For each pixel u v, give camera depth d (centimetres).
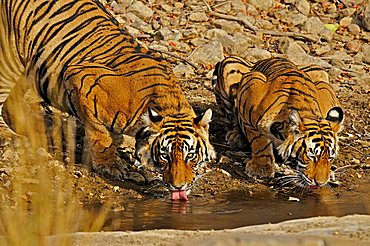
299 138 1387
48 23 1509
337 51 2150
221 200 1346
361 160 1537
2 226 999
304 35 2191
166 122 1347
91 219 1166
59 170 1378
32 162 1336
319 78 1594
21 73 1554
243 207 1311
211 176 1448
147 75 1420
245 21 2225
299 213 1283
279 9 2331
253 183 1427
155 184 1399
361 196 1373
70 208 1045
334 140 1395
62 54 1492
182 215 1260
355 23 2294
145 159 1353
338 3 2391
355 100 1847
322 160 1374
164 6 2294
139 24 2175
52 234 954
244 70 1617
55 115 1575
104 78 1423
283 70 1516
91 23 1515
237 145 1583
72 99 1451
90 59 1476
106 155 1423
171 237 1009
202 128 1355
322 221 1066
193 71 1981
